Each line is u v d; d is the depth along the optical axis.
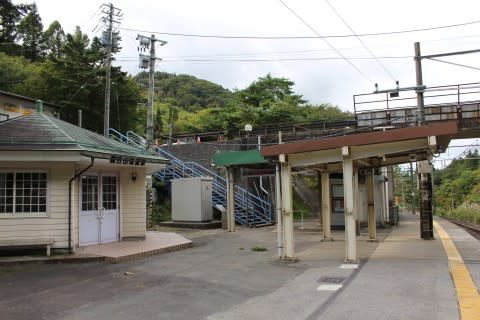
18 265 11.73
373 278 9.46
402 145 11.25
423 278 9.26
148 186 25.31
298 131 32.53
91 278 10.10
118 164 14.20
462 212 42.50
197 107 80.62
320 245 15.91
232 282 9.62
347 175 11.64
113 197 15.44
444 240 16.70
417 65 18.11
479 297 7.60
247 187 26.55
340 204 22.94
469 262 11.23
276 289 8.92
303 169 16.08
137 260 12.66
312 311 7.11
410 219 35.16
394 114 22.11
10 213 12.73
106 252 12.97
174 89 88.81
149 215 24.62
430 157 14.54
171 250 14.59
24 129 13.31
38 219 12.81
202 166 31.34
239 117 44.97
